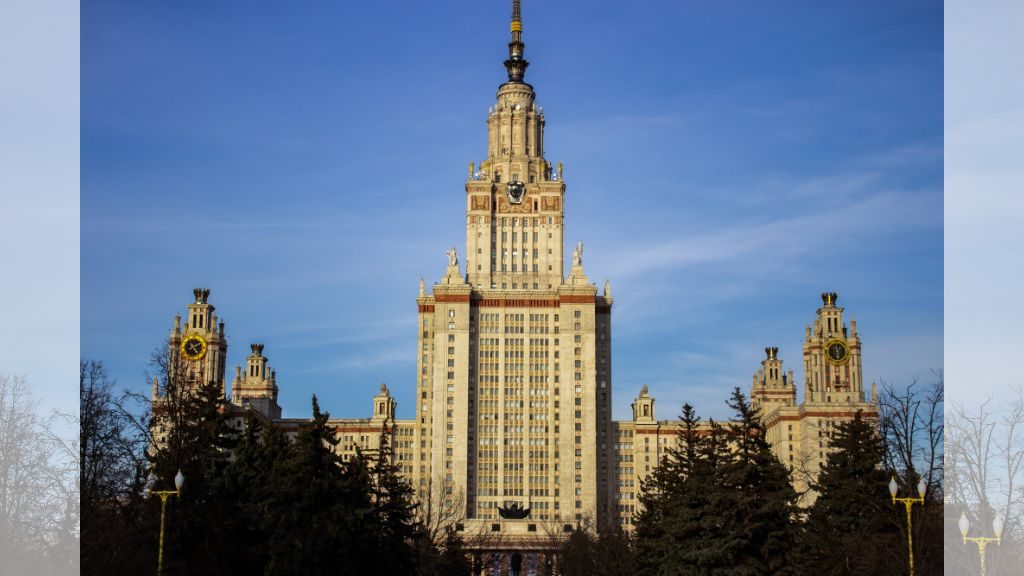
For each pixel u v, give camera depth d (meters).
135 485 118.38
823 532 143.25
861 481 145.00
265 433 146.88
